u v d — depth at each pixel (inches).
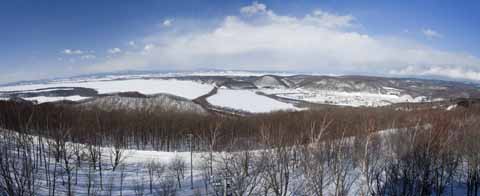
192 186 1016.2
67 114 2390.5
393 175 857.5
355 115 2351.1
